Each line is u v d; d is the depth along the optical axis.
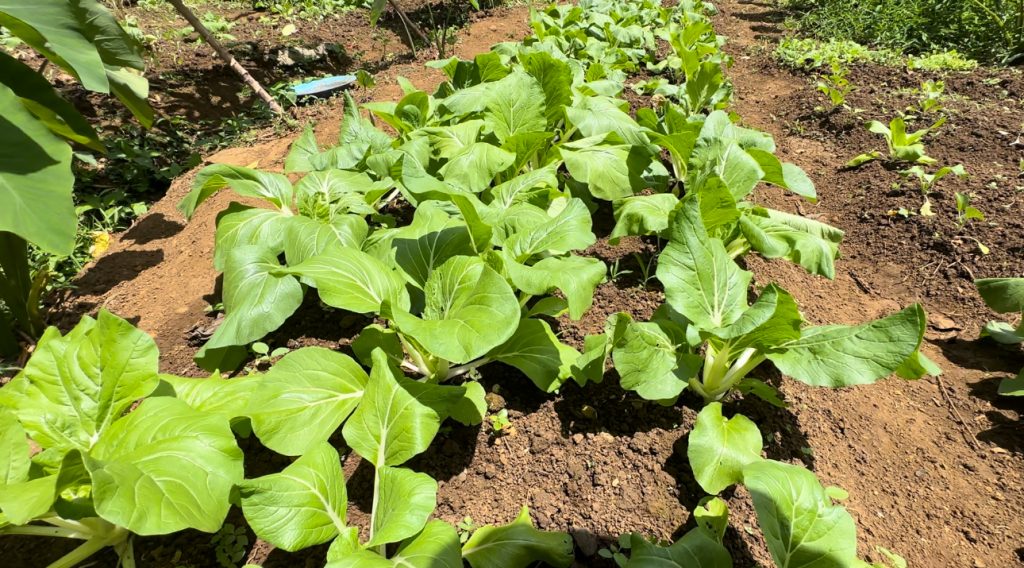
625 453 2.33
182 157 5.59
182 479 1.59
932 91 5.53
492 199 3.35
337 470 1.86
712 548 1.72
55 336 1.96
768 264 3.66
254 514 1.62
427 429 1.97
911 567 1.99
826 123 5.46
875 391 2.75
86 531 1.89
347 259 2.31
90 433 1.90
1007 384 2.57
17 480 1.69
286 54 7.98
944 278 3.43
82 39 2.53
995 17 7.27
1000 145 4.54
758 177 2.99
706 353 2.55
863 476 2.32
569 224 2.56
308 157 3.77
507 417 2.51
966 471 2.34
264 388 2.06
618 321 2.15
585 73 5.65
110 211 4.53
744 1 11.44
